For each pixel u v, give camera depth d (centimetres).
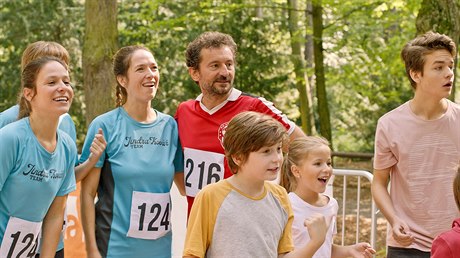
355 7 1307
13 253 358
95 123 392
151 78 387
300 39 1488
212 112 394
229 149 323
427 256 387
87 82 991
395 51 1286
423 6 686
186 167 396
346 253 375
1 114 411
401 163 392
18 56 1705
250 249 316
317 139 386
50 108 351
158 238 389
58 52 428
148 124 393
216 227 319
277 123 320
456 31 680
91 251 381
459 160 373
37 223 362
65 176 371
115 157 384
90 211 383
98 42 982
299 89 1605
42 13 1681
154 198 385
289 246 331
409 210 392
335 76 1510
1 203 354
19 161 349
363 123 1845
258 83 1664
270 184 338
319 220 318
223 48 385
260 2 1612
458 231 311
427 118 387
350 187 1412
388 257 405
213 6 1395
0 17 1686
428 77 378
